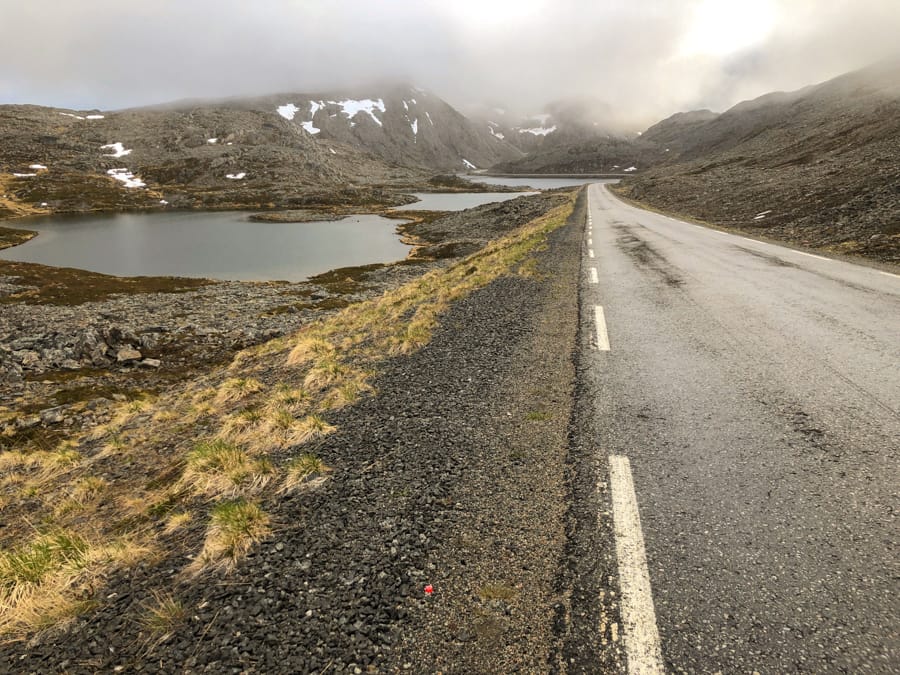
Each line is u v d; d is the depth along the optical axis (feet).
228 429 22.50
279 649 9.30
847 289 35.53
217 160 635.66
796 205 93.97
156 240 259.19
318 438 19.24
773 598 9.50
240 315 94.12
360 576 11.09
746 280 41.32
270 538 12.82
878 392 18.13
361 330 42.93
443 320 37.29
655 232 88.99
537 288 45.39
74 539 13.34
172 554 12.82
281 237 264.93
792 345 24.06
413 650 9.10
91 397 54.90
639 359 24.03
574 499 13.26
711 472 13.92
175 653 9.41
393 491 14.57
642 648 8.67
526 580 10.59
